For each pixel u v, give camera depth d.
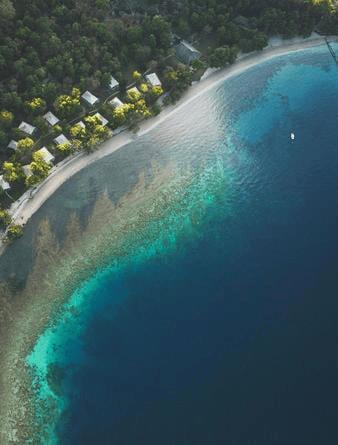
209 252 114.25
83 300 104.44
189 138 130.00
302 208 123.50
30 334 98.81
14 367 95.12
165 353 99.44
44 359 97.06
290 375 98.38
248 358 99.81
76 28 124.19
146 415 92.50
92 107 122.19
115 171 119.56
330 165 132.88
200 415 92.88
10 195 109.12
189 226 117.31
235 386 96.38
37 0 123.00
